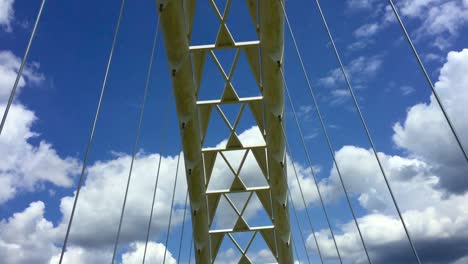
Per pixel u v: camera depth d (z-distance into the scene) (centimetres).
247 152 3006
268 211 3369
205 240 3344
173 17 1983
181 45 2153
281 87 2459
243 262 3591
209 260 3494
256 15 2236
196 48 2347
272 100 2520
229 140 2905
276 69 2334
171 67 2223
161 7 1902
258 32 2281
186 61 2270
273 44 2220
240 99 2672
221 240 3525
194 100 2509
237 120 2803
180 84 2333
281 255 3547
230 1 2195
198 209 3106
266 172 3077
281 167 2933
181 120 2517
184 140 2659
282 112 2594
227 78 2555
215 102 2670
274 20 2094
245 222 3425
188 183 2939
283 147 2819
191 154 2753
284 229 3350
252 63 2483
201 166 2916
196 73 2477
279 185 3066
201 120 2770
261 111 2748
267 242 3544
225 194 3259
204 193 3091
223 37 2350
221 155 2998
